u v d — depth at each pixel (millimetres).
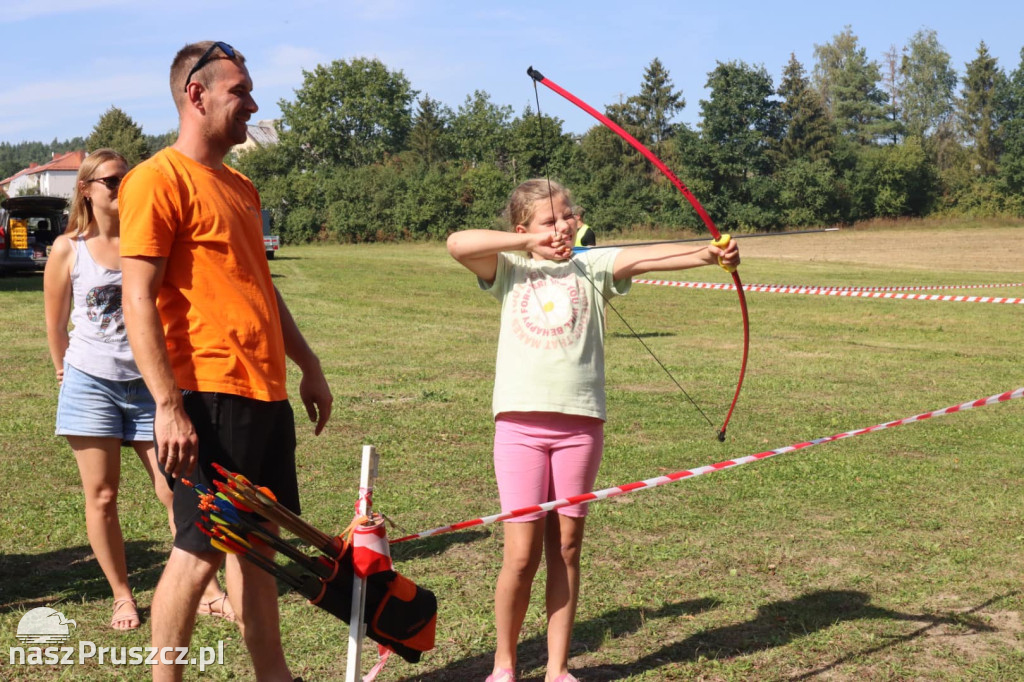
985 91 91188
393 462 6699
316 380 3340
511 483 3213
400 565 4605
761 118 65375
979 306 20500
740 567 4613
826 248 49062
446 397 9258
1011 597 4215
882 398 9500
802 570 4570
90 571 4496
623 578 4453
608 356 12312
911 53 99375
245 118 2949
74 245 3967
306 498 5754
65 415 3822
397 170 64062
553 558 3293
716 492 5930
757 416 8500
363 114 85375
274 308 3010
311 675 3432
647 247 3250
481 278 3332
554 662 3266
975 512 5531
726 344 13781
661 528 5219
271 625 3133
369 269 31047
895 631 3840
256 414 2861
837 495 5883
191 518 2783
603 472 6484
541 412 3166
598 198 61219
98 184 3850
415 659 2910
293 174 70562
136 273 2693
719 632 3832
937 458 6891
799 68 68438
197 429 2791
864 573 4531
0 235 23516
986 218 65125
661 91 86000
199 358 2801
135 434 3914
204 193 2828
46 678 3369
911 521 5359
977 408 8961
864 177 65938
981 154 86938
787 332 15547
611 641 3746
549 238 3047
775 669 3488
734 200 64000
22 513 5355
